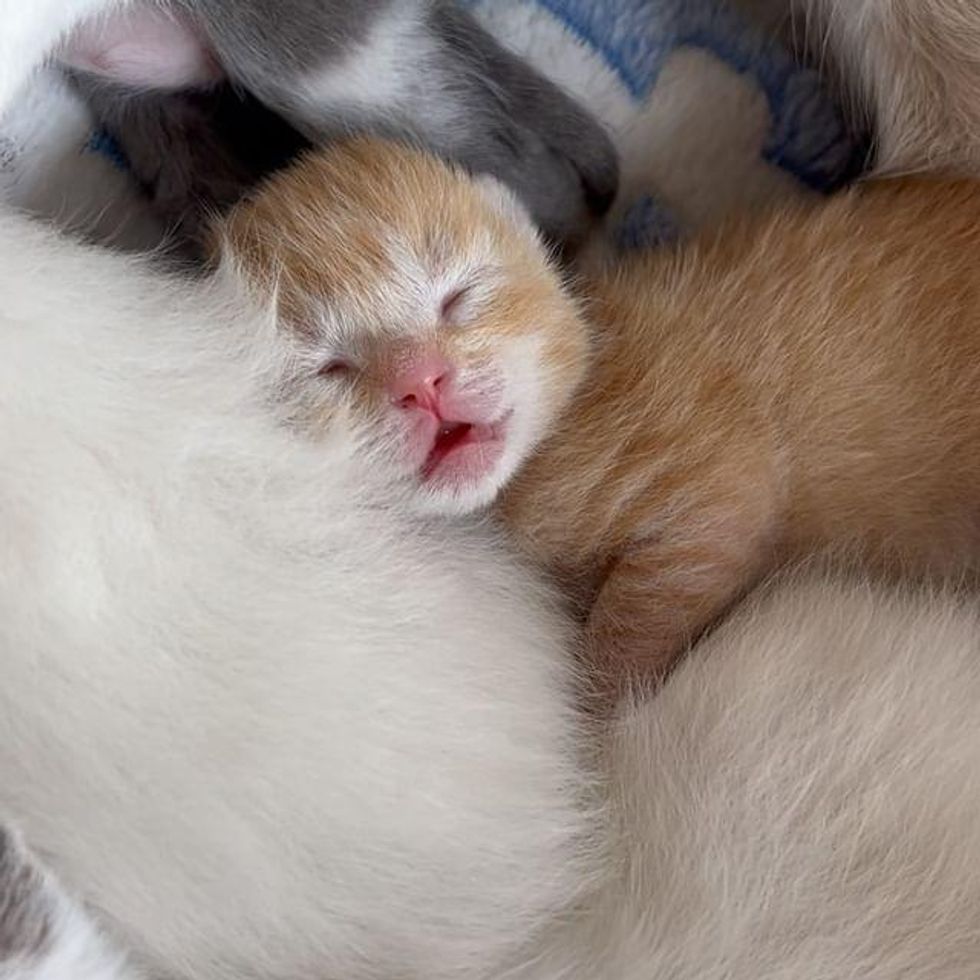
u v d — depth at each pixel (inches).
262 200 10.7
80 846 9.2
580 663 10.5
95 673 9.3
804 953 9.5
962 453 11.0
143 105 11.2
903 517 11.0
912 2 11.0
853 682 10.0
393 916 9.5
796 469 11.0
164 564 9.4
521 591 10.4
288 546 9.7
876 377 11.0
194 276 10.4
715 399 10.9
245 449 9.7
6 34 10.1
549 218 11.4
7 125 11.0
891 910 9.5
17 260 9.7
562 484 10.8
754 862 9.6
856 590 10.4
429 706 9.7
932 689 10.0
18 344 9.5
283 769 9.4
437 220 10.6
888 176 11.4
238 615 9.5
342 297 10.5
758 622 10.3
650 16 11.8
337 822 9.4
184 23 10.8
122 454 9.5
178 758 9.3
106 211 11.2
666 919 9.6
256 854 9.3
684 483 10.8
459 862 9.6
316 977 9.4
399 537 10.0
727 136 11.9
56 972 8.9
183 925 9.3
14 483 9.3
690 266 11.3
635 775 10.0
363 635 9.7
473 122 11.1
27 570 9.2
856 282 11.1
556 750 9.9
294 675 9.5
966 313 11.0
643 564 10.8
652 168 11.9
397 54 10.8
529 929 9.6
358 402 10.3
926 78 11.2
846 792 9.7
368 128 10.9
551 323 10.8
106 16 10.6
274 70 10.7
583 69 11.8
